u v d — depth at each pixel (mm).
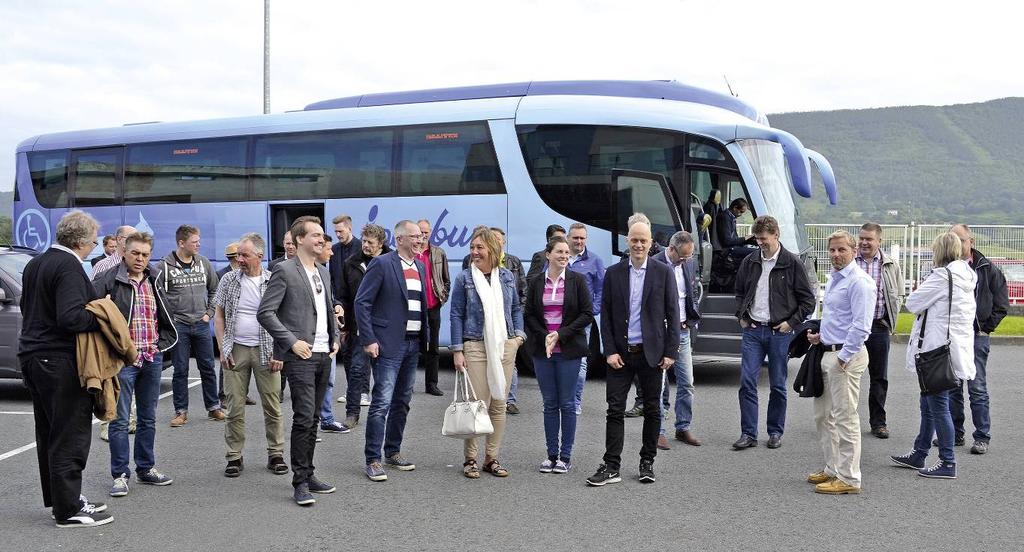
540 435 8945
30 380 6035
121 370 6844
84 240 6090
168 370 13844
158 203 15516
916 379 12438
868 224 8906
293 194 14547
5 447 8492
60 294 5906
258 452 8281
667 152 12609
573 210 12891
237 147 14992
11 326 10562
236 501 6668
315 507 6512
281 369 7191
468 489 6992
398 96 14898
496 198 13258
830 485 6867
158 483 7117
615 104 12977
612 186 12680
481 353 7367
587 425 9438
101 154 16062
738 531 5941
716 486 7062
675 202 12508
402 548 5613
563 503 6598
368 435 7281
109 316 6000
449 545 5668
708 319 12344
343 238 10516
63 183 16344
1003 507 6492
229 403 7430
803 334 7211
